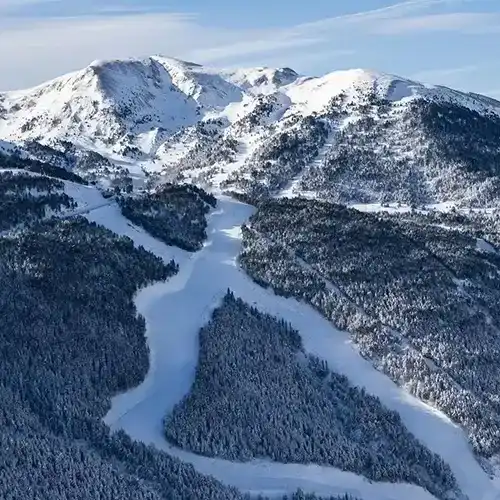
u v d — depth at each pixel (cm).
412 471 13250
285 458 12962
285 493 12431
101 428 12662
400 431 14025
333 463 13038
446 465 13612
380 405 14575
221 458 12825
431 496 13025
